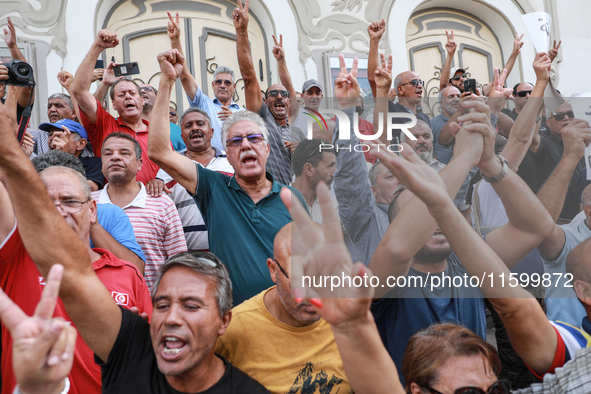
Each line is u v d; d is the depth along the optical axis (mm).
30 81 2430
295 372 1581
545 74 1926
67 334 981
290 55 5867
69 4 5074
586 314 1362
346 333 1026
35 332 961
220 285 1443
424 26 6680
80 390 1563
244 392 1417
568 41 6875
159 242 2424
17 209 1248
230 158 2209
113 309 1430
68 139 2996
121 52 5496
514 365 1712
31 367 942
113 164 2457
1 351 1536
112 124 3166
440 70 6742
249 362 1590
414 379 1441
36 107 4852
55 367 963
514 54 3984
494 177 1221
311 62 5906
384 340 1605
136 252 2135
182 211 2695
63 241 1308
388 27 6223
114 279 1801
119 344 1428
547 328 1435
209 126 3088
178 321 1351
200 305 1380
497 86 2879
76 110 3646
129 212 2414
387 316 1607
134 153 2523
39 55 4910
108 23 5445
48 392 985
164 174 2824
